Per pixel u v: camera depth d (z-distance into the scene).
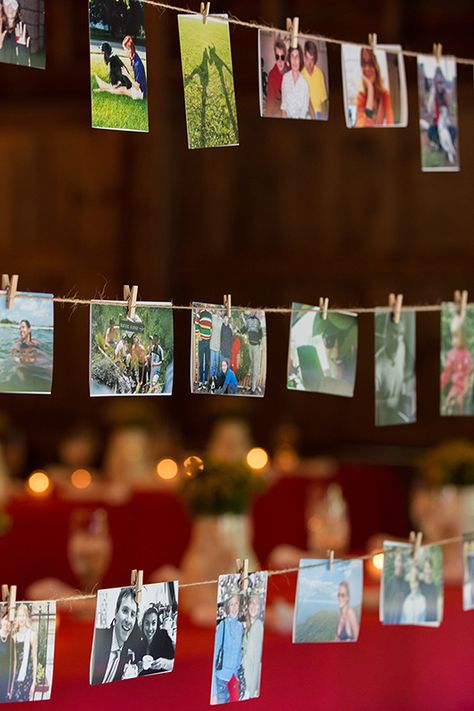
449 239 6.52
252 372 1.99
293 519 5.43
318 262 7.17
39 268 7.98
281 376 7.28
